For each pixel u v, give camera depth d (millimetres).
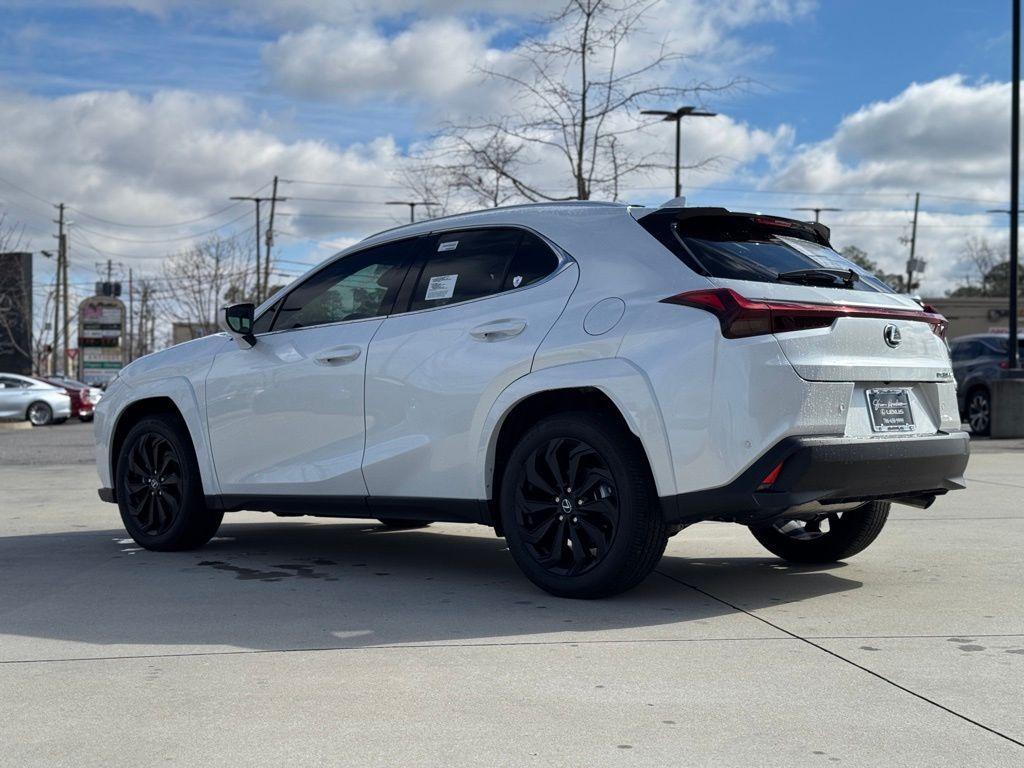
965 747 2854
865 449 4402
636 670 3600
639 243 4691
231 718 3133
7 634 4195
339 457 5473
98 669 3678
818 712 3150
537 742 2914
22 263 55031
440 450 5043
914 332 4781
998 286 79438
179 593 4992
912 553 5965
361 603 4730
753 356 4230
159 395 6328
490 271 5129
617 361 4480
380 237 5715
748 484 4215
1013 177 17594
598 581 4590
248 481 5895
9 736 2998
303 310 5895
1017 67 17828
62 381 31641
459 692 3369
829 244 5379
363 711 3188
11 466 13867
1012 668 3598
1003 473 10461
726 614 4449
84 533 7230
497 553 6254
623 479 4480
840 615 4418
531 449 4750
